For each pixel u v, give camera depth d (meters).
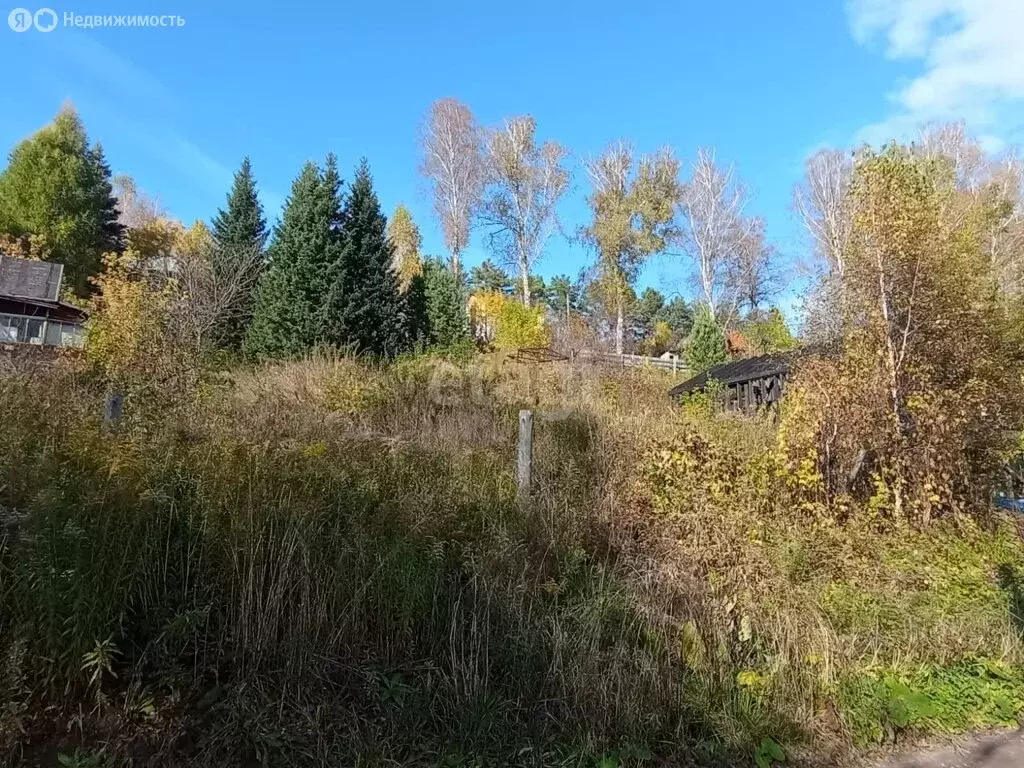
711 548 6.02
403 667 4.11
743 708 4.30
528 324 31.44
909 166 8.40
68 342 16.33
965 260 8.30
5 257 26.50
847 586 6.02
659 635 4.64
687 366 29.53
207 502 4.15
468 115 47.00
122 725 3.33
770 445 9.33
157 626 3.72
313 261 21.20
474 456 6.89
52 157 36.19
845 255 8.78
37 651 3.32
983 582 6.64
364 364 14.24
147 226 37.75
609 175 44.19
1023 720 4.79
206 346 13.88
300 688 3.76
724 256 49.16
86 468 4.13
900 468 7.98
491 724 3.76
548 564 5.10
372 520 4.70
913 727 4.53
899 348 8.31
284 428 7.62
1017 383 8.31
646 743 3.90
